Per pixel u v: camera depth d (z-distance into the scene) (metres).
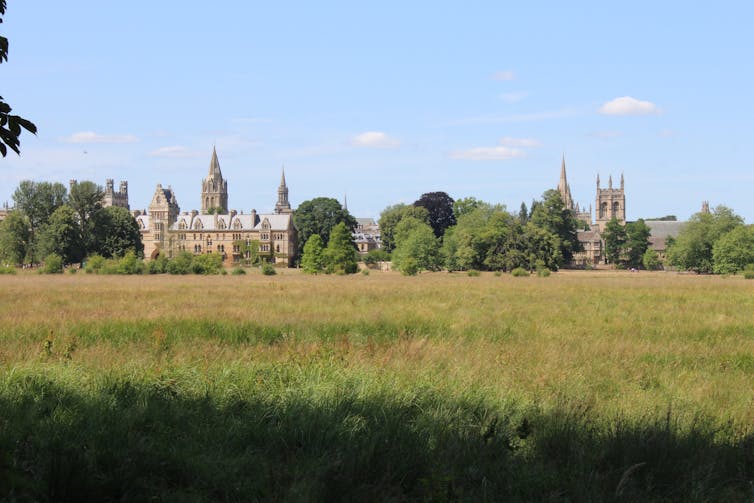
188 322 22.81
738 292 49.28
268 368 14.12
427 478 8.87
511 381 13.62
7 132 7.32
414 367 14.46
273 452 9.95
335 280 74.19
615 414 11.43
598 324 24.56
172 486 8.95
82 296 39.88
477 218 153.25
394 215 195.62
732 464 9.61
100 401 11.71
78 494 8.37
